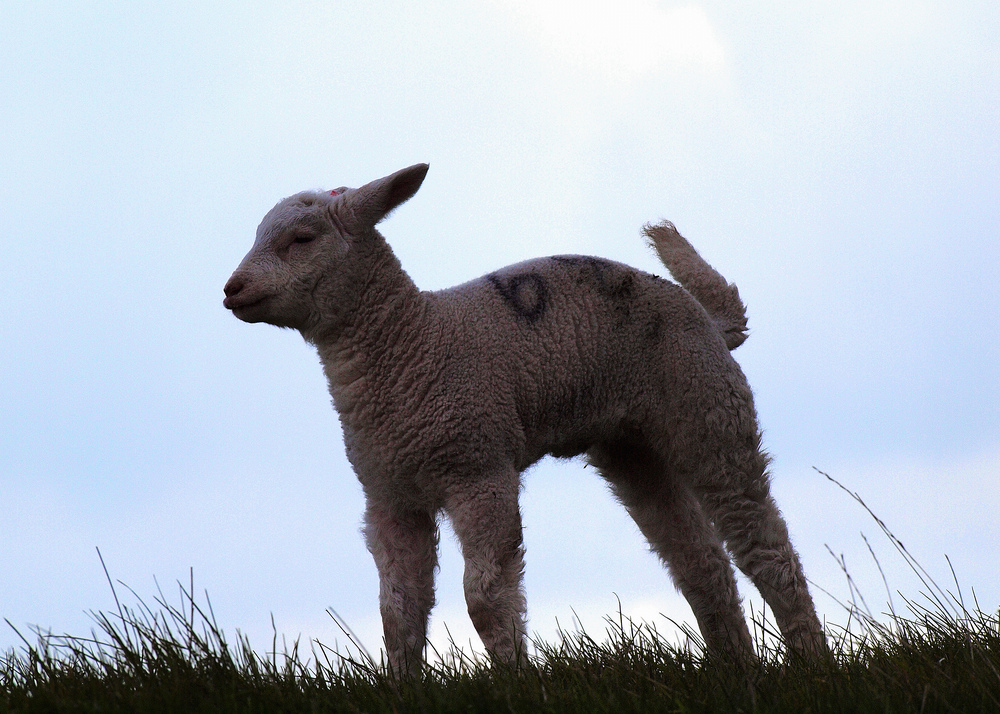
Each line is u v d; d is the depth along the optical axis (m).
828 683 12.30
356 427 17.05
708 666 13.63
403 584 17.25
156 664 12.28
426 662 13.67
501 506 16.50
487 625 15.89
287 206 17.17
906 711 10.91
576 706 11.52
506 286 17.77
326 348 17.27
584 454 20.16
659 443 18.59
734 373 18.61
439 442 16.41
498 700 11.87
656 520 19.64
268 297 16.69
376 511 17.58
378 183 17.03
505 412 16.86
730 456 18.25
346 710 11.63
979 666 12.31
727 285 20.36
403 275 17.25
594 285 18.28
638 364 18.31
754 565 18.23
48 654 12.95
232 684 11.63
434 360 16.69
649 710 11.70
